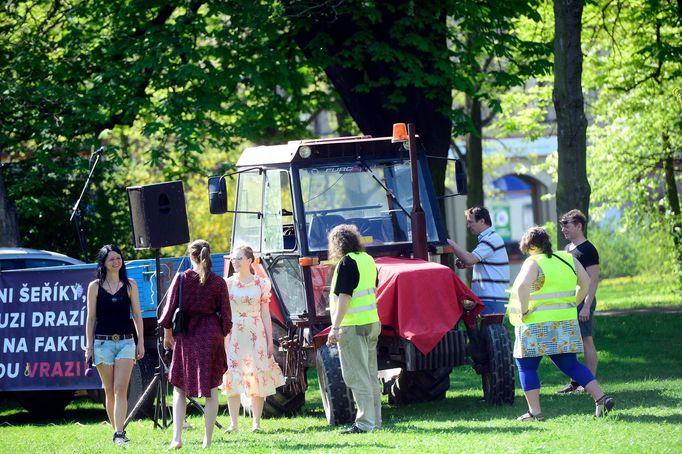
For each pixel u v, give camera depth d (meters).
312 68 65.94
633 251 116.25
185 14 61.75
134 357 31.78
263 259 36.91
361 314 29.53
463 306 32.59
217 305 29.31
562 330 29.97
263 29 61.16
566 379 43.09
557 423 29.27
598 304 83.12
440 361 32.25
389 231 35.59
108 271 31.58
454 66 60.12
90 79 64.06
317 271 34.53
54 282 40.91
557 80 47.66
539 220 143.75
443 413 33.78
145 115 64.81
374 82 59.84
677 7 68.81
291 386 35.97
